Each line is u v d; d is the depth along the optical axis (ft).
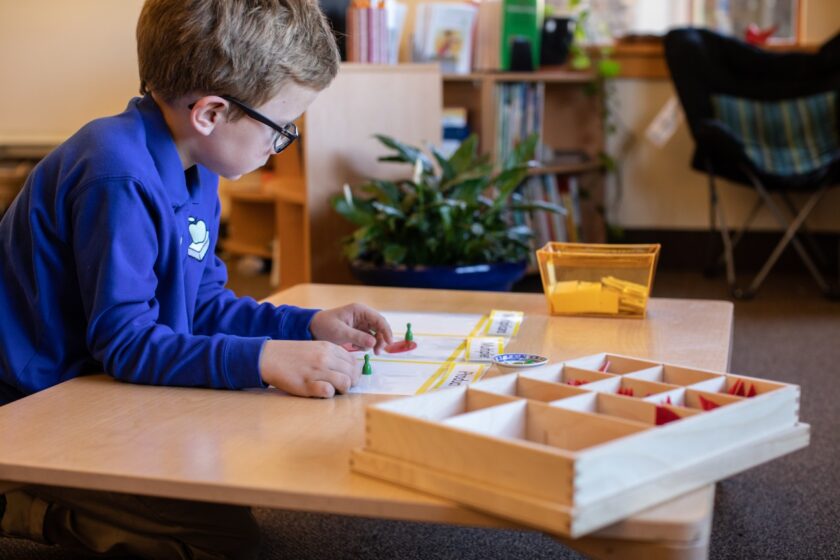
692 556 2.49
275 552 5.65
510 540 5.88
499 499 2.54
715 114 13.99
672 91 15.19
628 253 5.08
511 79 13.19
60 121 16.38
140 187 3.89
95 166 3.87
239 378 3.71
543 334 4.68
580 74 14.07
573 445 2.84
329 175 9.79
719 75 14.11
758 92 14.08
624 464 2.53
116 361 3.82
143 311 3.90
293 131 4.24
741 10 15.87
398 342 4.47
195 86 3.95
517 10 13.12
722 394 3.04
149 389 3.77
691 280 14.60
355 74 9.82
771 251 15.25
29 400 3.63
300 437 3.20
